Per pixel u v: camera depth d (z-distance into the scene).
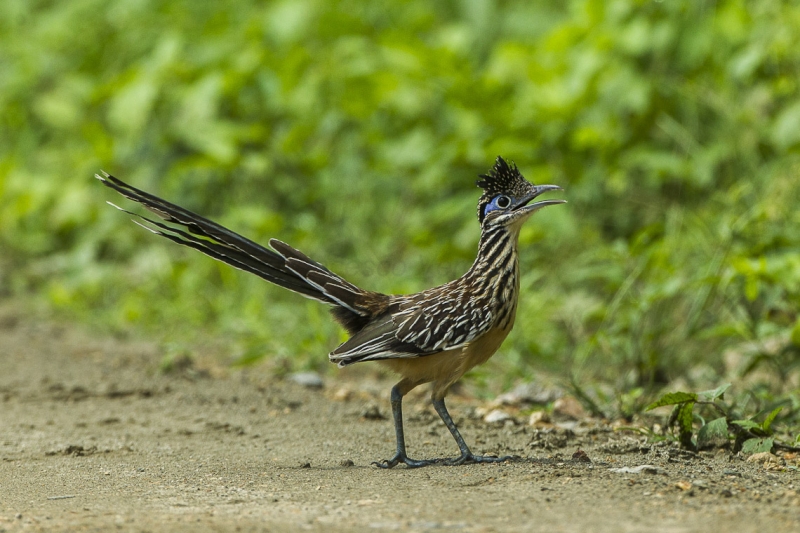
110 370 12.93
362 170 17.00
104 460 8.93
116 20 20.56
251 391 11.78
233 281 15.91
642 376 11.68
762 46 14.26
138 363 13.34
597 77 15.32
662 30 15.41
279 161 17.52
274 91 17.16
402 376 8.86
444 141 16.00
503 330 8.85
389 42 16.52
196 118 17.05
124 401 11.44
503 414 10.28
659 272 12.94
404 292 13.34
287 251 9.14
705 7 15.91
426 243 14.98
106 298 16.73
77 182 18.31
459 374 8.77
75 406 11.22
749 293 11.23
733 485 7.37
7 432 10.09
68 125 19.20
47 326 15.81
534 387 11.30
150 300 16.06
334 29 17.83
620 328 12.23
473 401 11.38
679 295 12.87
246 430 10.09
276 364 13.02
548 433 9.41
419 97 17.06
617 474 7.75
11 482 8.18
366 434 9.80
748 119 14.46
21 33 21.95
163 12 20.16
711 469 8.02
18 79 20.77
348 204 16.72
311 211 17.34
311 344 13.30
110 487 7.93
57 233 18.95
